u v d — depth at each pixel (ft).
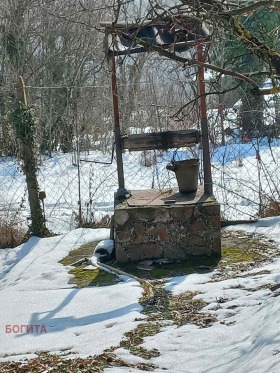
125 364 11.23
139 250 18.78
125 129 39.78
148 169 32.99
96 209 27.61
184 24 12.85
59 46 47.93
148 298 15.23
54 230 24.25
